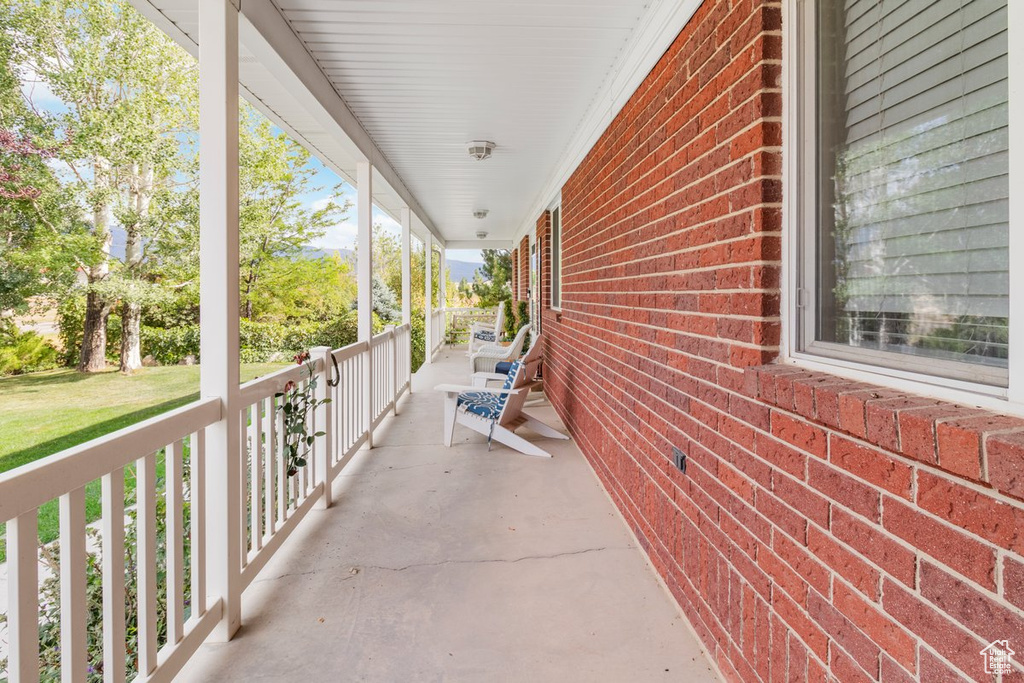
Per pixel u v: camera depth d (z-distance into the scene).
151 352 12.38
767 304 1.61
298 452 3.20
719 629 1.85
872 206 1.33
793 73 1.55
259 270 14.31
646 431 2.68
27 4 9.95
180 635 1.79
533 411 5.97
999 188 1.01
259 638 2.06
